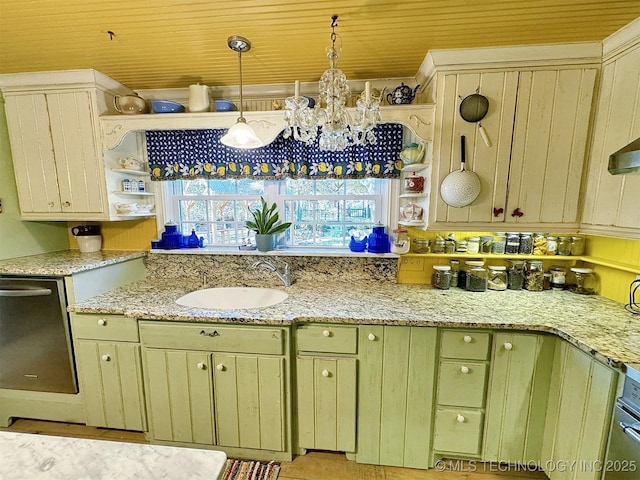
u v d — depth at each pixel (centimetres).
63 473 61
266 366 151
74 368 171
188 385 158
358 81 190
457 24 131
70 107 180
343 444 158
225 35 139
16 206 195
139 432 182
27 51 152
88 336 164
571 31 135
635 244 155
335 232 219
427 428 153
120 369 163
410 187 184
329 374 152
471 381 146
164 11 121
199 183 224
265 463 162
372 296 176
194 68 172
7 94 183
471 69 153
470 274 185
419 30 135
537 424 144
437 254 192
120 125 179
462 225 165
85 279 172
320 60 163
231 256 210
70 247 230
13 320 170
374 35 139
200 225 228
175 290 190
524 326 137
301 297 175
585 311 152
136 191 202
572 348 128
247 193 222
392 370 149
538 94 151
